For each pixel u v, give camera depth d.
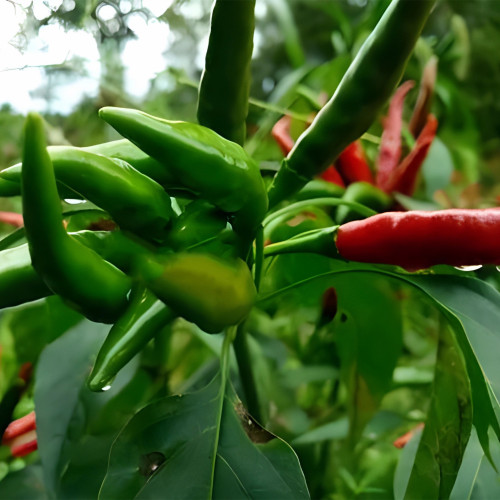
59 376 0.23
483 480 0.18
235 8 0.14
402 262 0.18
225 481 0.16
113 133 0.38
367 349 0.25
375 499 0.31
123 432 0.17
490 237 0.17
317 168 0.17
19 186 0.16
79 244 0.13
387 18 0.14
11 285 0.14
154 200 0.14
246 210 0.14
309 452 0.30
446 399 0.19
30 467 0.30
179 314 0.14
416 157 0.24
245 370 0.22
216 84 0.15
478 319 0.19
